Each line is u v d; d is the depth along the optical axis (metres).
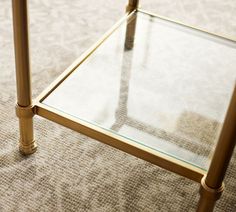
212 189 0.84
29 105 0.99
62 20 1.52
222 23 1.63
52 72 1.30
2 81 1.26
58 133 1.13
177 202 1.00
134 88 1.09
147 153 0.92
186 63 1.17
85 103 1.02
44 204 0.97
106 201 0.99
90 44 1.43
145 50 1.18
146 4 1.68
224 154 0.78
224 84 1.13
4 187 0.99
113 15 1.59
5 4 1.56
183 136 0.99
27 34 0.89
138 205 0.99
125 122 0.99
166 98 1.08
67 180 1.02
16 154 1.07
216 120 1.05
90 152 1.09
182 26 1.26
